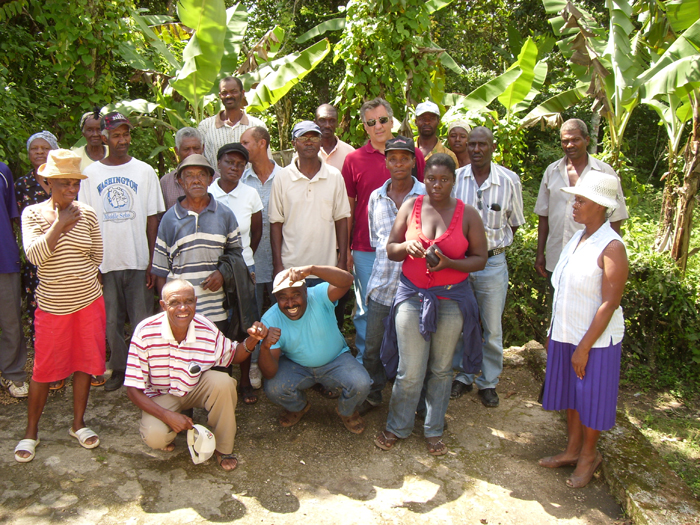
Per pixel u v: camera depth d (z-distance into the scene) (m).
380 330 3.85
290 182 4.15
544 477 3.39
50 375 3.30
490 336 4.18
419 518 2.98
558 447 3.75
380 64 5.43
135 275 4.12
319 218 4.19
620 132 6.63
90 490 3.04
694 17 5.57
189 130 4.38
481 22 16.00
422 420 4.02
